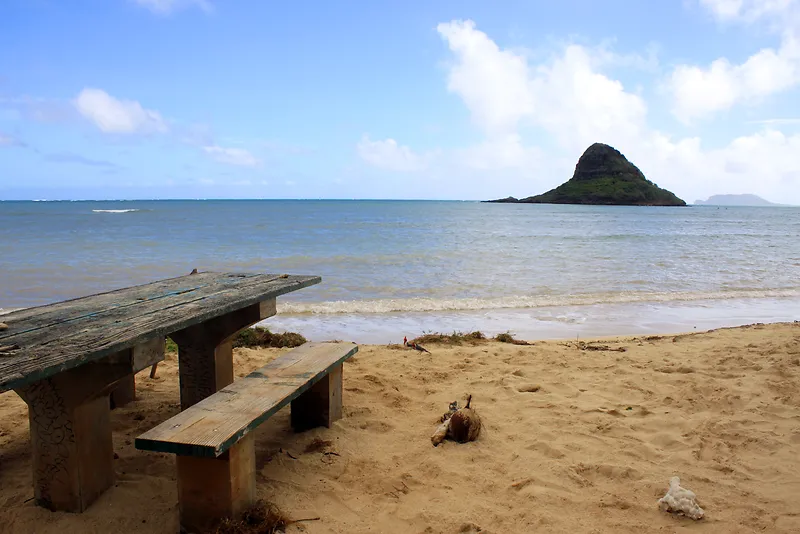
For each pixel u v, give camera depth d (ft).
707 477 10.98
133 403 15.44
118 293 12.79
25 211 328.29
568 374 18.54
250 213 308.19
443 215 296.30
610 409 14.89
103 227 159.63
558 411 14.82
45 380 9.07
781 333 25.79
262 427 13.91
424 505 10.00
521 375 18.61
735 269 64.54
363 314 36.91
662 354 21.34
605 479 11.05
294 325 33.24
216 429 8.62
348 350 14.01
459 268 64.13
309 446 12.39
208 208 428.15
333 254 80.48
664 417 14.24
